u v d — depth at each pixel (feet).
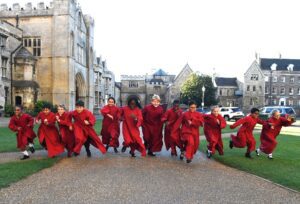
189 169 27.76
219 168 28.55
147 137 35.17
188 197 19.56
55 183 22.24
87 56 153.79
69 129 32.91
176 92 271.49
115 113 36.14
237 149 40.60
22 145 31.96
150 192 20.42
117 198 19.08
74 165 28.50
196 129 31.48
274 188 21.80
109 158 32.37
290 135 63.00
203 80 221.87
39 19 127.95
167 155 35.53
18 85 114.11
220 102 266.16
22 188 20.89
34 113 100.12
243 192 20.80
